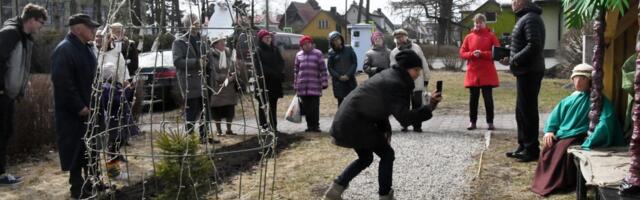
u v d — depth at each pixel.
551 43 33.81
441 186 5.45
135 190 5.19
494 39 8.55
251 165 6.34
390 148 4.90
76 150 4.93
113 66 5.57
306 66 8.73
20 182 5.93
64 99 4.84
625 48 5.24
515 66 6.08
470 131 8.70
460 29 52.09
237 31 4.71
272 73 8.30
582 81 5.16
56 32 21.00
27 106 7.11
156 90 9.99
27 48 5.72
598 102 4.89
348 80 8.66
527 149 6.25
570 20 4.82
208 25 4.48
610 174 4.12
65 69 4.82
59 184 5.86
